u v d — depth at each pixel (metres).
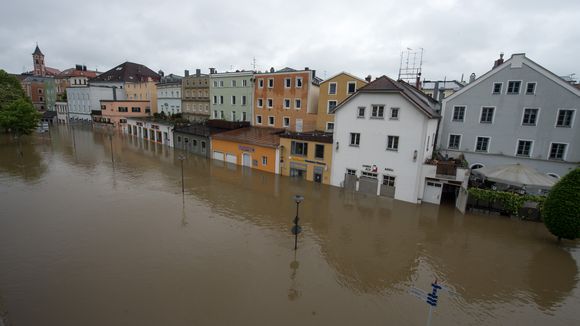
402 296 12.47
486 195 21.20
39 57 116.19
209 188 26.73
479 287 13.29
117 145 49.56
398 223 20.05
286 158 31.27
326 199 24.50
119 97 77.38
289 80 38.84
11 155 38.69
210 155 40.25
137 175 30.53
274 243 16.72
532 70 23.89
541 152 24.53
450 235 18.38
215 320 10.63
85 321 10.44
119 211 20.64
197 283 12.80
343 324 10.66
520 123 24.95
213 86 48.75
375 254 15.92
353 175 26.53
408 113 22.92
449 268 14.77
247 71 45.69
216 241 16.69
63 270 13.49
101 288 12.28
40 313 10.78
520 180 19.98
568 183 16.61
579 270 14.87
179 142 46.75
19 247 15.43
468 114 26.94
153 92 69.69
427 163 23.20
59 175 29.58
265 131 39.31
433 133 25.97
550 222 17.06
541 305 12.21
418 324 10.82
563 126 23.42
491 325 10.95
